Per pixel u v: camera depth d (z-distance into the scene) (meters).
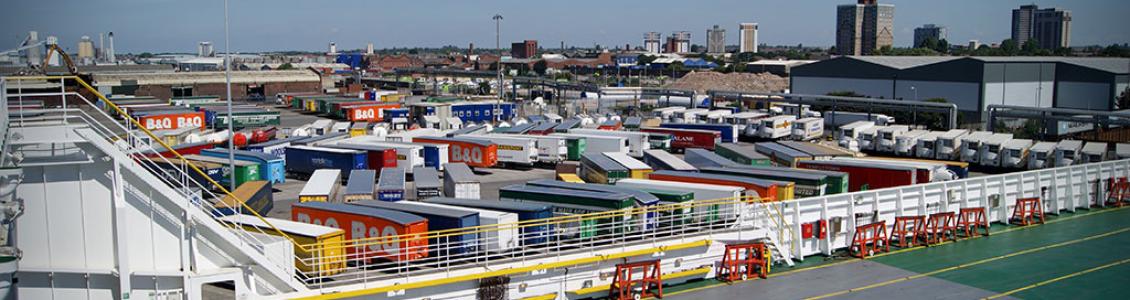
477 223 36.59
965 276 40.28
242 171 60.50
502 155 77.19
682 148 92.81
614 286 35.59
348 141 80.19
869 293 37.09
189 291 26.94
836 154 70.94
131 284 26.67
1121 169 61.75
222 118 114.75
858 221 45.62
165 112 105.38
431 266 35.97
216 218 30.62
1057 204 56.38
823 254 44.06
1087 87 123.56
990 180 52.50
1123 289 38.31
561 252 35.00
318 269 32.59
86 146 25.88
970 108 121.56
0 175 19.25
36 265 25.94
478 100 167.25
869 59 139.88
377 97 165.12
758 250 39.50
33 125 24.88
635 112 148.00
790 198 48.03
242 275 28.05
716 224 40.94
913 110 104.31
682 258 37.78
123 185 26.23
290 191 63.72
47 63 35.47
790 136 107.81
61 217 25.94
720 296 36.28
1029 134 101.62
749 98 131.12
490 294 32.34
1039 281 39.56
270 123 118.69
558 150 78.06
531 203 40.44
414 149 70.50
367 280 30.75
